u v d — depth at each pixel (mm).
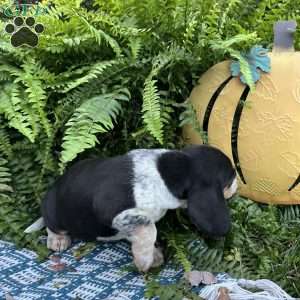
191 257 543
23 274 521
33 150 617
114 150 643
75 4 699
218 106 604
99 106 560
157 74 612
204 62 635
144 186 485
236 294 469
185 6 644
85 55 664
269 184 602
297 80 576
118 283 505
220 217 487
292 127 576
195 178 493
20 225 585
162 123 588
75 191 518
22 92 596
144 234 487
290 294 516
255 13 698
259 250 563
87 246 571
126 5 671
